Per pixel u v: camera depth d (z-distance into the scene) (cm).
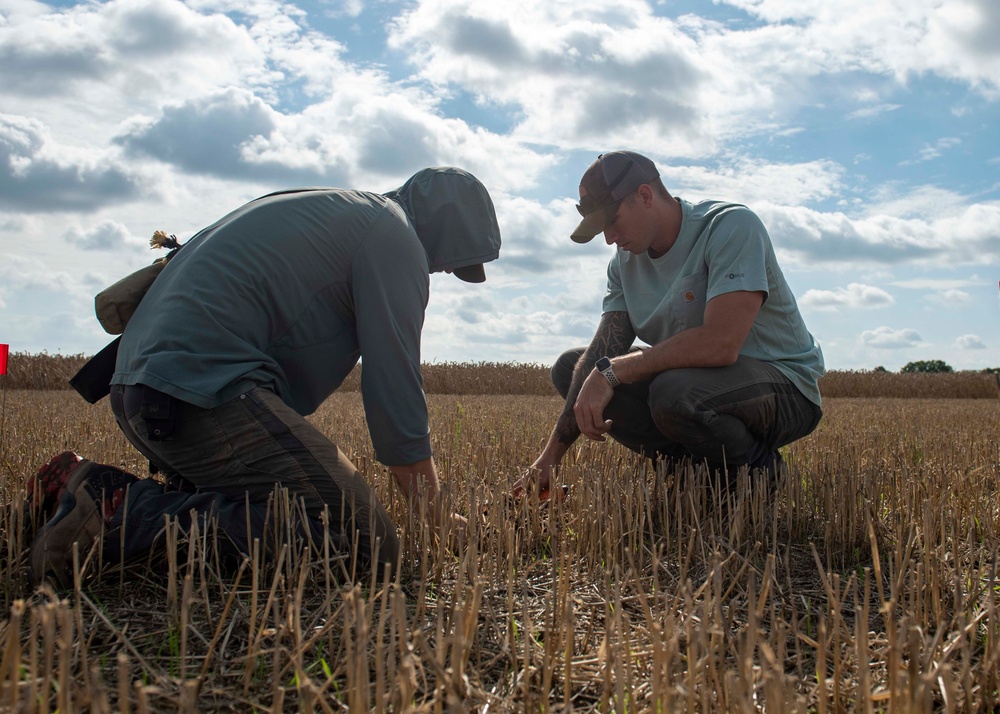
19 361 1828
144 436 216
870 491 268
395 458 233
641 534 234
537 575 229
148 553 207
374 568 167
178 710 136
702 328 292
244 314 220
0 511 230
